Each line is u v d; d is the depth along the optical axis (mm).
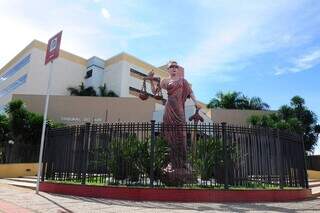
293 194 12094
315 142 44000
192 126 11711
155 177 11938
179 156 12273
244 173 11570
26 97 43375
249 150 11773
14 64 59594
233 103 53938
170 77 14977
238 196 10820
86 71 60688
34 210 8703
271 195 11328
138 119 42531
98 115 42719
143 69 60312
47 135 14094
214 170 11602
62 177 12852
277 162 12188
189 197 10586
